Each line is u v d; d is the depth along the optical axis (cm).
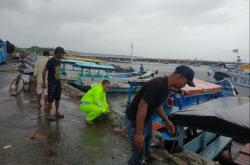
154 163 564
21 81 1234
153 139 655
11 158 539
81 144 648
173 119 569
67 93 1327
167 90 393
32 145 613
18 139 643
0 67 2447
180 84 389
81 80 1955
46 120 816
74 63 1947
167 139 687
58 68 811
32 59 2986
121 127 779
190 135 820
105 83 835
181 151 640
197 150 774
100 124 822
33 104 1021
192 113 541
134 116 417
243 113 510
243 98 702
